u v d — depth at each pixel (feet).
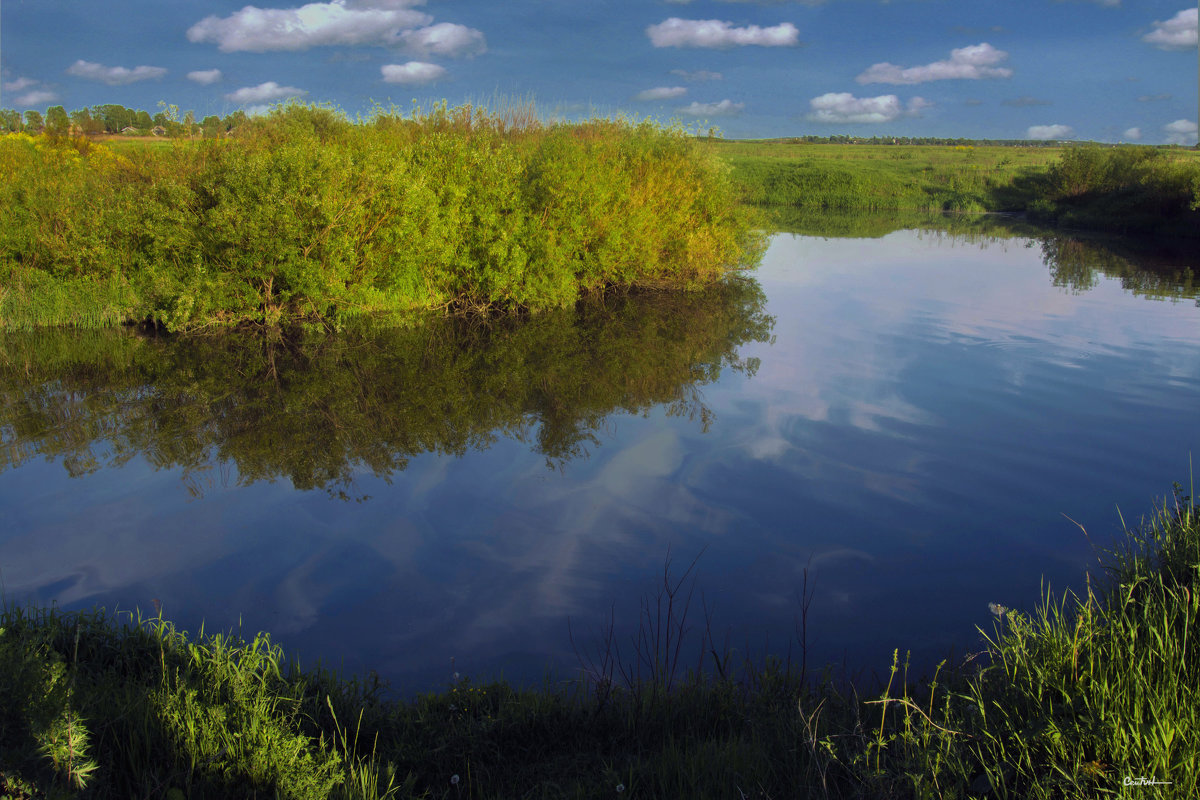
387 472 21.83
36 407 26.99
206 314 37.01
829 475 21.57
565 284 44.52
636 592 15.52
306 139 42.09
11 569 16.02
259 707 10.30
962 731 9.96
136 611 14.42
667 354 35.58
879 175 147.02
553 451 23.52
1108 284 54.44
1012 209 127.24
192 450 23.31
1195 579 12.84
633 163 54.13
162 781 9.09
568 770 10.23
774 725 10.85
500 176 43.24
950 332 39.91
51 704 8.43
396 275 41.42
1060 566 16.43
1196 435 24.54
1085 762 9.15
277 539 17.67
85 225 39.40
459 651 13.42
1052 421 26.05
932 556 16.97
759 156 213.05
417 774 9.95
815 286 54.75
